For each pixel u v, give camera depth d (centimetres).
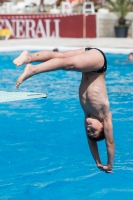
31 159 2305
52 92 3653
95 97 1566
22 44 5628
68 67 1466
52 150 2423
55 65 1440
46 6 7331
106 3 7744
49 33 6353
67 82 4031
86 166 2223
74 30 6406
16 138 2597
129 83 3944
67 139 2588
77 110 3156
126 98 3453
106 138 1623
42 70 1424
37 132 2702
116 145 2492
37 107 3234
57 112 3111
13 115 3041
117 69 4509
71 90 3722
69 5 6925
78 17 6400
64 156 2347
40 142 2538
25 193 1936
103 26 6506
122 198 1894
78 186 2006
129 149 2438
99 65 1520
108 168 1697
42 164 2247
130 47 5300
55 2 7344
